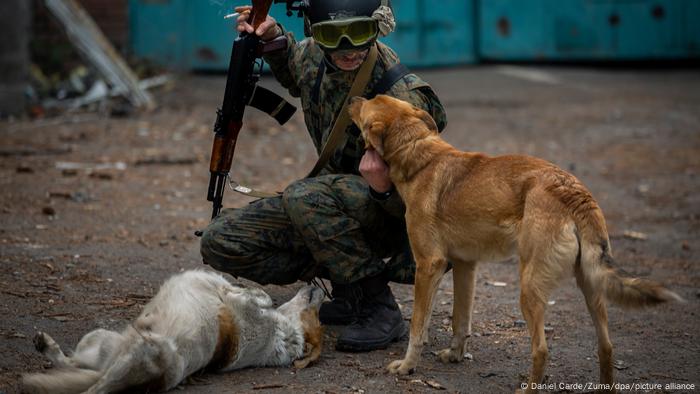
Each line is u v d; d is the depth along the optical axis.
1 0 13.20
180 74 17.28
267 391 4.50
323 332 5.46
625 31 18.97
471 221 4.54
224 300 4.63
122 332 4.47
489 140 13.00
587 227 4.18
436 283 4.73
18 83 13.55
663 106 15.80
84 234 7.64
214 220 5.17
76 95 14.88
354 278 5.11
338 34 4.76
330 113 5.25
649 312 6.23
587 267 4.14
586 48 19.12
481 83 17.91
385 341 5.21
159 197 9.32
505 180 4.46
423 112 4.90
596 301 4.29
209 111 14.49
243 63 5.18
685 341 5.61
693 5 18.67
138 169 10.59
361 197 5.04
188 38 17.41
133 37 17.20
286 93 15.48
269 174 10.66
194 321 4.40
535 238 4.23
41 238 7.39
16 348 4.91
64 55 15.89
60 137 12.13
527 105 15.91
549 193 4.27
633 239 8.53
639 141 13.29
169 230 7.97
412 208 4.74
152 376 4.16
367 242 5.27
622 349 5.41
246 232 5.10
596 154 12.45
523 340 5.50
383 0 4.97
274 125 13.75
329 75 5.13
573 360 5.17
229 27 17.42
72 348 4.96
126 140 12.20
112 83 14.75
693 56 18.83
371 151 4.86
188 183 10.05
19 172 10.01
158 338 4.20
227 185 9.99
